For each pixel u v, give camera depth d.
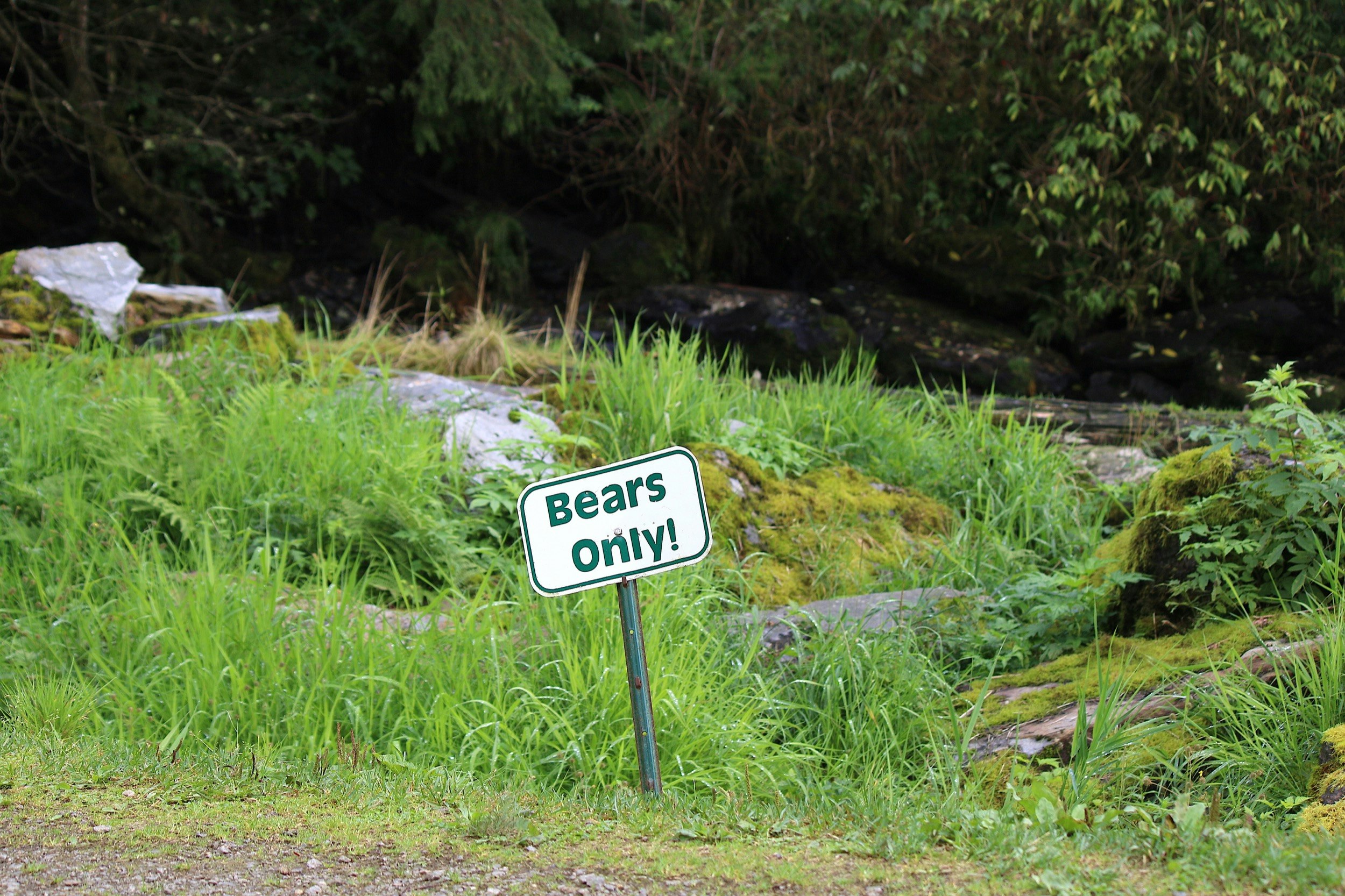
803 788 3.45
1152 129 12.90
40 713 3.70
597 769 3.45
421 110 14.29
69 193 15.53
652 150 15.53
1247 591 4.21
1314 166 13.10
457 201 16.86
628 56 15.20
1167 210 13.33
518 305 15.13
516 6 13.70
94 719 3.75
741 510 6.05
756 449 6.60
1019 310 14.22
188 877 2.36
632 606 3.03
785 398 7.49
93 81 13.91
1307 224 13.39
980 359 13.01
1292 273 13.80
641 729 3.02
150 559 5.15
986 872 2.31
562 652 4.00
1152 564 4.53
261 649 3.98
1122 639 4.43
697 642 4.26
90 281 7.98
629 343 7.50
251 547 5.32
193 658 3.93
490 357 8.84
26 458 5.66
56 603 4.63
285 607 4.44
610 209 17.52
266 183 15.68
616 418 6.72
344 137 16.97
